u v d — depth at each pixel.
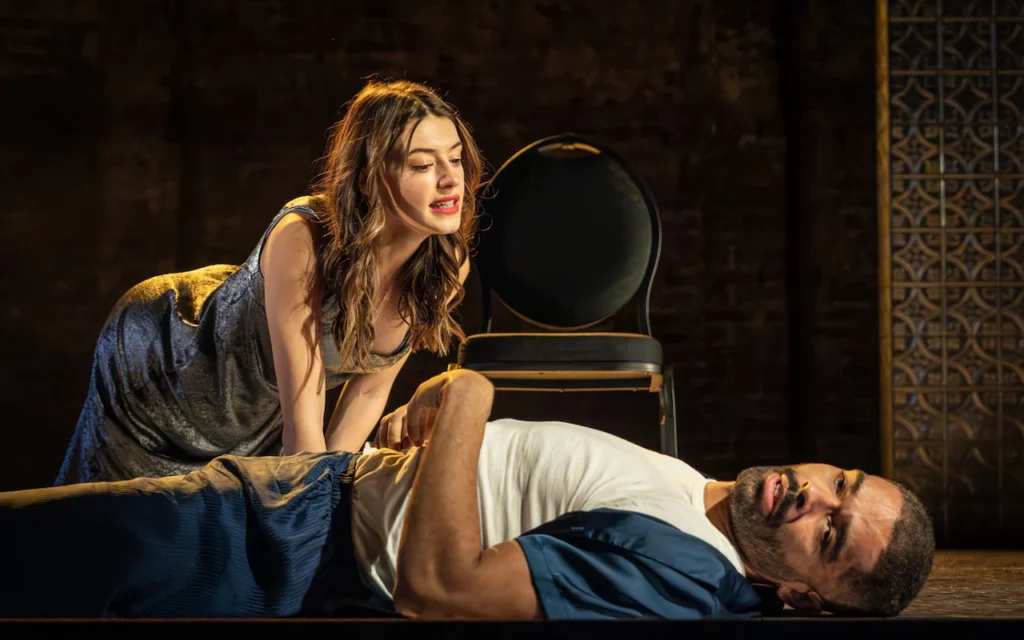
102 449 2.37
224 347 2.26
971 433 4.91
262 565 1.63
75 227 5.15
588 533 1.55
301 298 2.13
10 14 5.19
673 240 5.16
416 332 2.35
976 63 5.01
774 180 5.14
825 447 4.97
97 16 5.20
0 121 5.17
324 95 5.20
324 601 1.66
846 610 1.69
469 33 5.20
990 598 2.31
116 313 2.39
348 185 2.13
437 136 2.14
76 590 1.51
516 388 2.85
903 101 5.03
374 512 1.68
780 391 5.11
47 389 5.09
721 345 5.13
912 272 4.99
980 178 4.98
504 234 3.19
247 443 2.43
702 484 1.77
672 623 1.38
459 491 1.54
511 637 1.39
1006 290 4.94
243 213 5.17
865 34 5.05
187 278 2.43
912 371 4.96
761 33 5.18
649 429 5.07
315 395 2.15
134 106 5.18
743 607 1.60
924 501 4.89
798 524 1.66
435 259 2.30
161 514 1.58
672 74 5.19
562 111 5.19
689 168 5.17
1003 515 4.86
